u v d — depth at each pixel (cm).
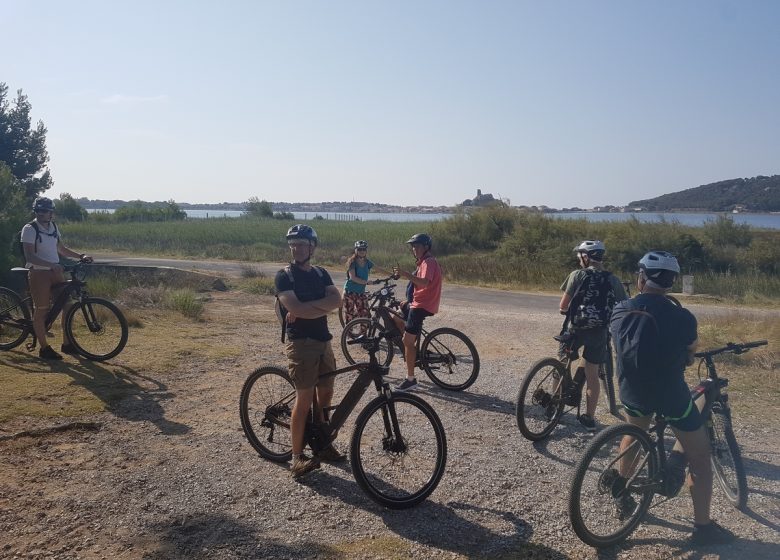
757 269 2941
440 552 389
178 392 688
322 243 3903
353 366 481
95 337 821
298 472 474
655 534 421
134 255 3538
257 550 385
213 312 1309
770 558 388
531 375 574
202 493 457
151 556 376
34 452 513
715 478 486
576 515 386
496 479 498
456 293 2178
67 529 402
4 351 791
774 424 625
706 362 464
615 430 400
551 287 2461
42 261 747
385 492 459
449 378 769
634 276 2753
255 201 8775
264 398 534
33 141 3525
